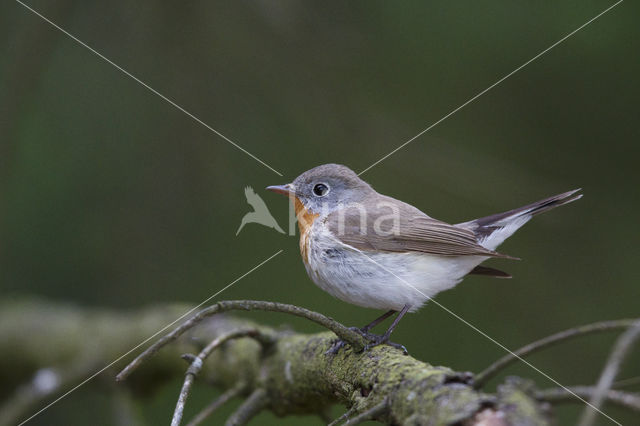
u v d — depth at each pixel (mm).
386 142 10281
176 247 10859
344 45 10211
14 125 9969
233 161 10797
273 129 10750
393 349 5930
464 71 10320
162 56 10391
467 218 10875
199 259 10930
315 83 10281
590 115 10250
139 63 10438
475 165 10188
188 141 10688
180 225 10852
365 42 10258
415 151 10266
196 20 10219
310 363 6730
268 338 7406
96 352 9852
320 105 10281
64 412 10648
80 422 10648
